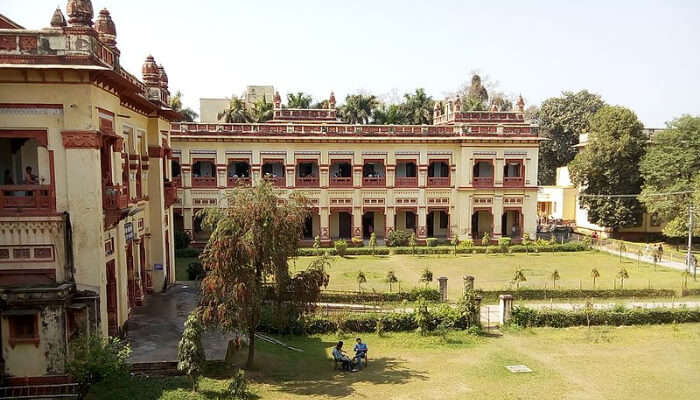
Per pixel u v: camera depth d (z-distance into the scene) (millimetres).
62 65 12445
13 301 12570
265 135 37281
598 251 37500
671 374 15188
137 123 19922
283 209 14242
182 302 20812
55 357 12883
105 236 14594
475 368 15539
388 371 15195
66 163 13172
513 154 39406
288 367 15258
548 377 14836
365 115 48094
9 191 14422
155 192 22234
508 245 37000
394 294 23188
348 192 38719
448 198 39500
